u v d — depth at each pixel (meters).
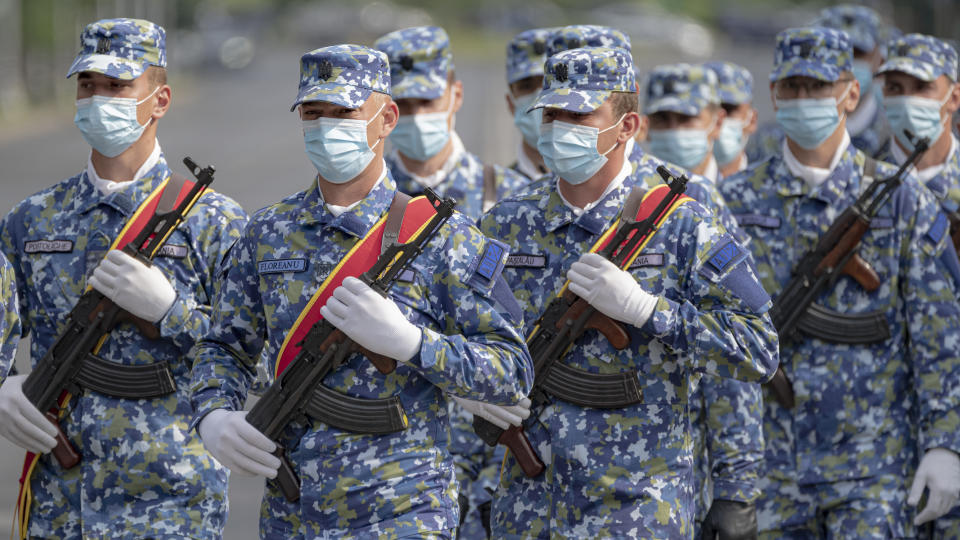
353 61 13.30
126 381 15.48
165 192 15.97
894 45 19.64
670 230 14.62
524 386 13.55
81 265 15.82
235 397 13.77
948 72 19.55
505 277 15.30
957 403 16.89
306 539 13.41
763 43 198.12
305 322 13.35
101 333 15.47
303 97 13.11
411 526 13.28
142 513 15.58
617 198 14.99
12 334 15.03
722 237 14.51
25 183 60.31
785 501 17.67
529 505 15.17
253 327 13.92
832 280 17.23
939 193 19.64
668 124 21.33
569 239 15.05
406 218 13.55
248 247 13.80
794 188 17.59
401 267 13.27
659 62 160.75
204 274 15.83
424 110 19.38
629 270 14.64
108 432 15.47
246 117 98.19
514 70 19.86
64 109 105.06
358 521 13.29
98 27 15.67
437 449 13.62
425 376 13.18
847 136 17.73
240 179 62.06
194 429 14.70
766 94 89.88
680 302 14.60
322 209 13.55
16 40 101.44
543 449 14.91
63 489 15.70
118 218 15.86
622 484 14.62
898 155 20.11
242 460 13.20
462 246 13.52
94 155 16.03
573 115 14.59
